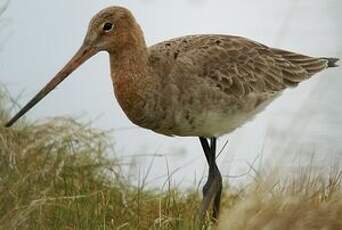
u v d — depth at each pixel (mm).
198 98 14062
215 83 14195
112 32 13820
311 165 13008
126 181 15305
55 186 14297
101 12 13852
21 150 14484
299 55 15367
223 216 12719
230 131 14562
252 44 14992
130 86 13852
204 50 14367
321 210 12000
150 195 15070
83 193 14250
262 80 14727
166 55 14078
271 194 12352
